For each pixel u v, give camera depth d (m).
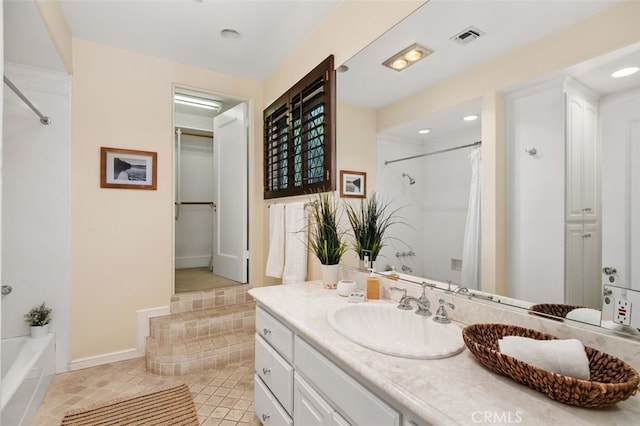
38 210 2.30
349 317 1.45
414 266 1.54
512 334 1.04
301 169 2.41
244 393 2.12
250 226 3.25
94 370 2.39
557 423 0.68
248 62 2.85
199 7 2.08
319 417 1.20
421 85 1.49
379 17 1.71
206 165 4.73
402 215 1.60
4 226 2.21
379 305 1.50
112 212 2.55
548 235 1.05
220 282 3.38
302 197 2.48
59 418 1.83
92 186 2.48
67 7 2.07
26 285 2.27
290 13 2.14
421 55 1.48
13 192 2.24
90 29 2.33
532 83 1.08
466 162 1.31
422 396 0.79
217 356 2.48
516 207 1.14
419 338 1.30
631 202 0.86
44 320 2.21
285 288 1.94
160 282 2.75
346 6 1.97
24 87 2.25
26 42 1.93
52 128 2.34
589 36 0.94
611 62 0.90
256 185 3.25
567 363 0.80
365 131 1.82
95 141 2.49
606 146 0.91
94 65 2.49
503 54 1.17
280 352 1.55
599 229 0.92
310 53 2.37
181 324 2.59
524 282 1.12
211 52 2.67
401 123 1.59
